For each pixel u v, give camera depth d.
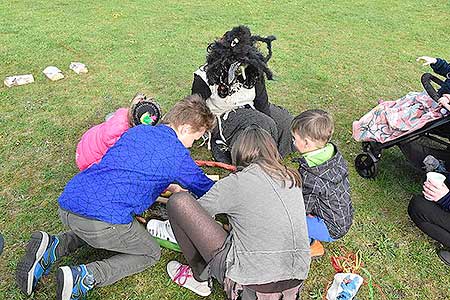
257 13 8.57
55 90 5.45
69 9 8.26
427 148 4.20
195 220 2.66
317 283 3.21
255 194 2.52
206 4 8.92
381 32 7.97
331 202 3.06
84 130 4.74
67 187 2.84
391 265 3.39
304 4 9.24
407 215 3.90
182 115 2.95
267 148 2.68
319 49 7.10
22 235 3.43
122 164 2.76
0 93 5.27
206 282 3.06
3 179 4.00
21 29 7.14
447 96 3.54
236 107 4.00
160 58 6.43
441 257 3.45
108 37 7.04
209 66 3.77
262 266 2.50
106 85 5.63
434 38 7.82
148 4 8.77
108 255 3.30
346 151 4.70
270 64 6.45
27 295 2.95
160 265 3.27
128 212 2.78
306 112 3.14
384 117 4.05
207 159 4.43
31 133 4.63
